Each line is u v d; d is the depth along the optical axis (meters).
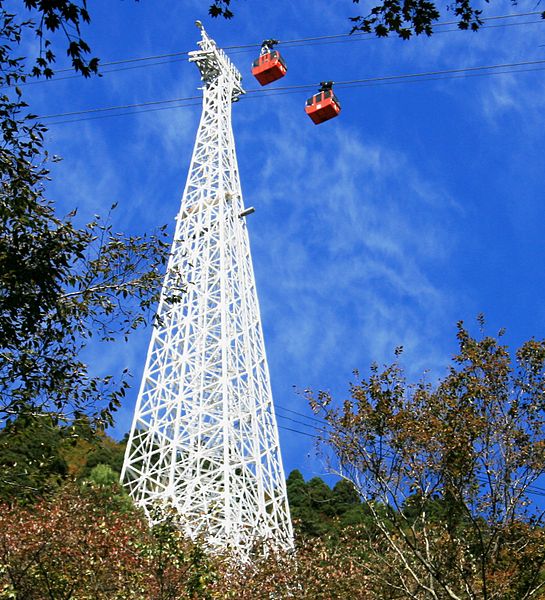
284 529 69.81
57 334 20.91
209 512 65.31
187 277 84.44
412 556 31.55
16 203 20.11
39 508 36.84
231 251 87.06
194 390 77.06
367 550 39.50
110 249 22.30
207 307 82.50
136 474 84.56
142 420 75.62
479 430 27.00
